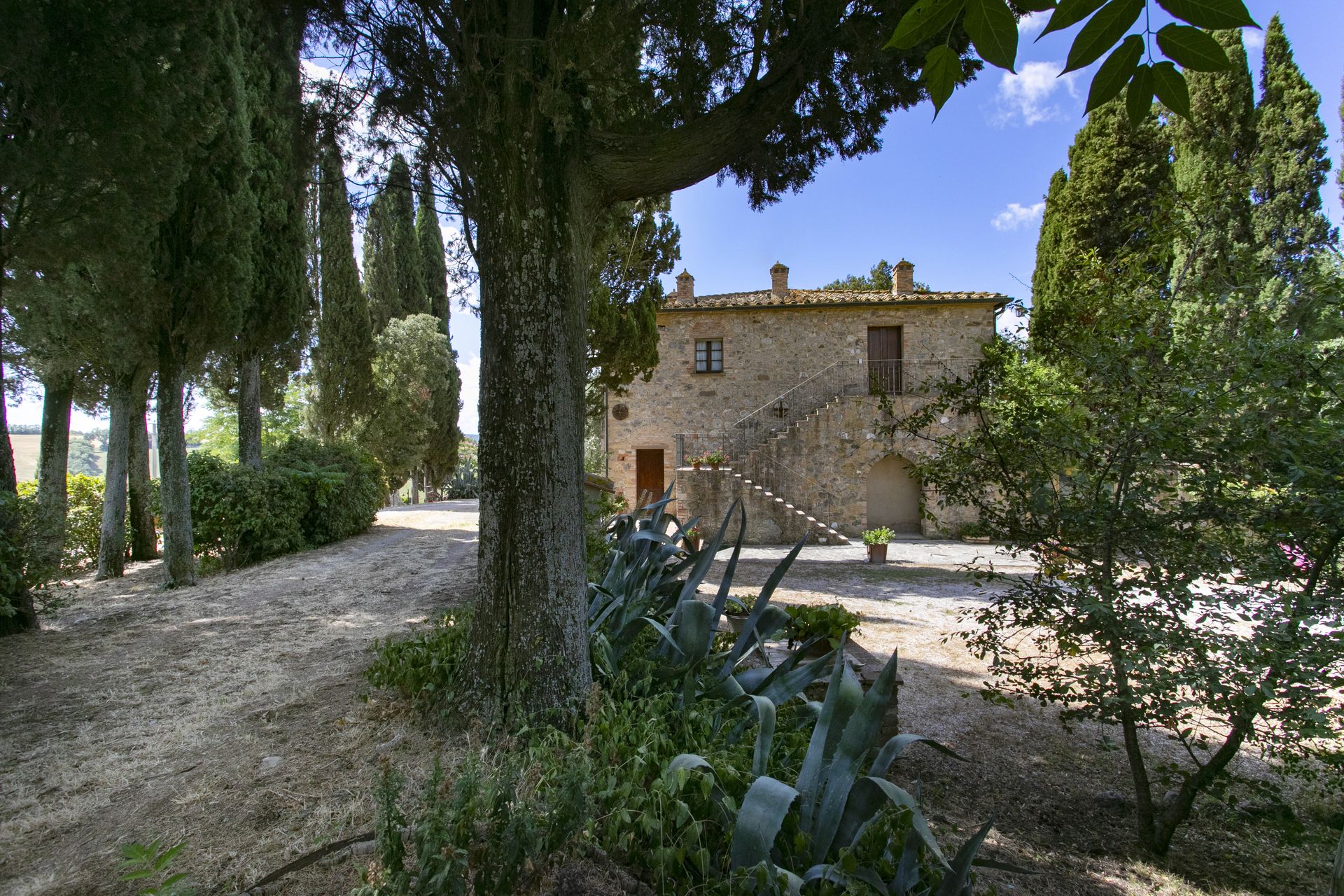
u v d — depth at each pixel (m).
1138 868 3.17
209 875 2.16
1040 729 4.78
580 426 3.44
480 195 3.39
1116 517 3.11
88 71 5.14
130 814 2.62
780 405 17.39
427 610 6.41
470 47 3.39
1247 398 2.85
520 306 3.26
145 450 11.07
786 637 4.67
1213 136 14.02
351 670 4.44
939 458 3.92
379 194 5.09
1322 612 2.66
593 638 3.68
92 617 6.46
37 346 8.60
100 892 2.12
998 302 17.08
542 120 3.29
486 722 3.10
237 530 9.31
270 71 9.53
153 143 5.80
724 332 17.80
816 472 16.20
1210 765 3.12
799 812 2.29
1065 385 3.44
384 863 1.81
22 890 2.14
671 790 2.12
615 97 4.40
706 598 8.36
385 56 4.21
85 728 3.57
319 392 21.78
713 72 4.50
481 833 1.99
